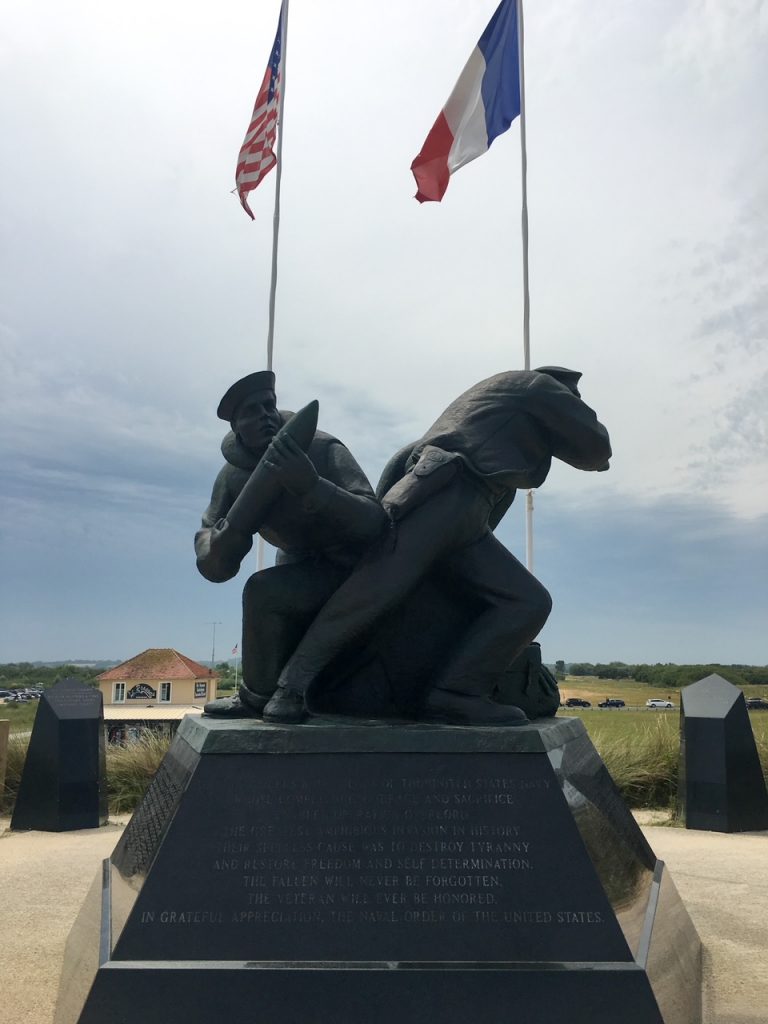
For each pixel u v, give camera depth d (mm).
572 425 3891
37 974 3475
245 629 3775
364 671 3895
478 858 2877
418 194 9523
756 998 3211
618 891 2969
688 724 7672
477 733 3115
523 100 9422
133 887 2920
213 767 3045
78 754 7520
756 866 5727
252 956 2666
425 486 3629
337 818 2951
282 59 9336
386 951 2688
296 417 3479
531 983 2592
